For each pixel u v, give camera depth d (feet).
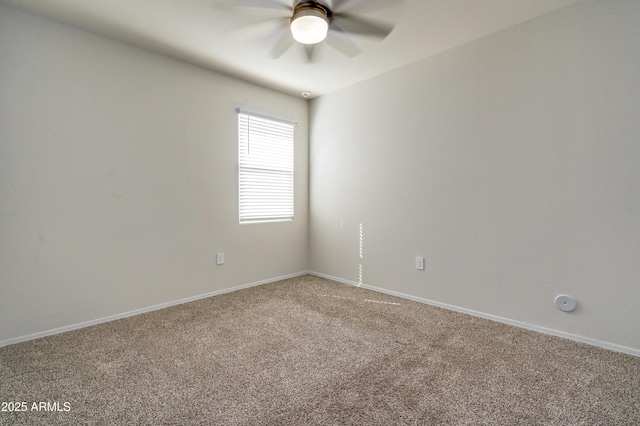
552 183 7.33
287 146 12.80
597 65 6.67
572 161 7.04
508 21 7.54
